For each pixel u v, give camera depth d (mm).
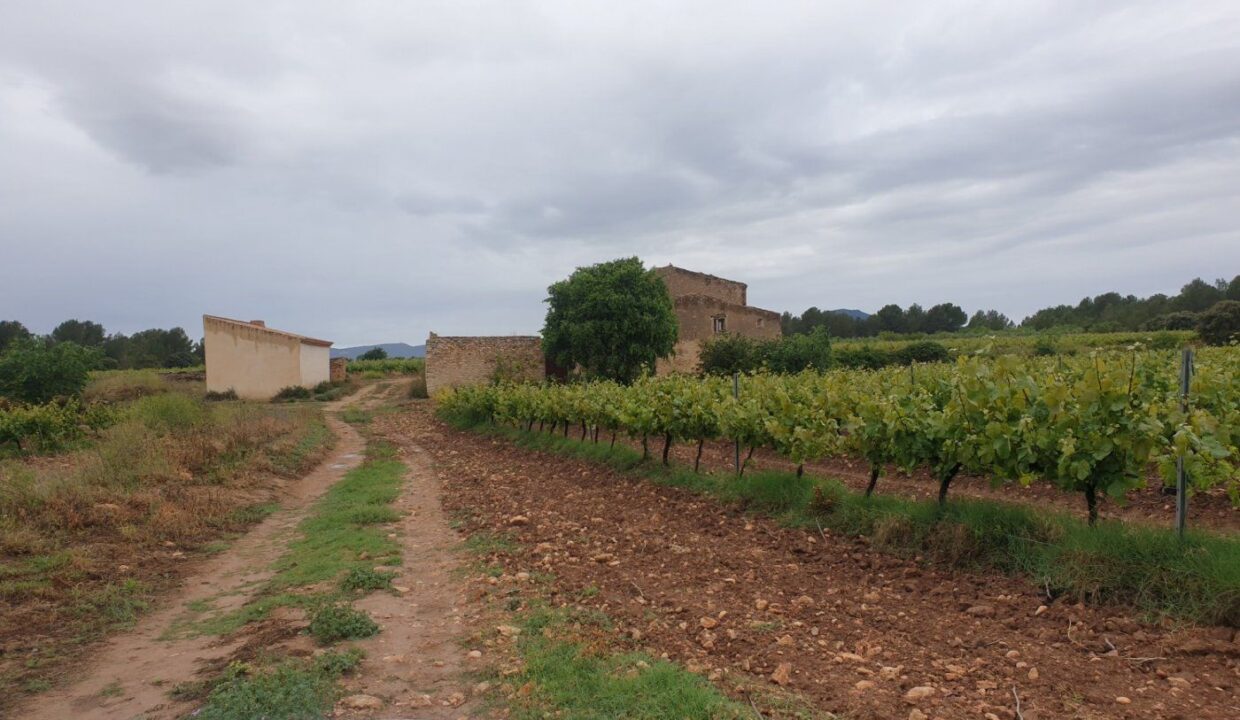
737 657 4492
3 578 6438
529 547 7801
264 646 4906
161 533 8367
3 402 18266
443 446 20375
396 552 7895
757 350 29078
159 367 65625
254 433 16297
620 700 3811
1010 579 5645
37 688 4430
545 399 17703
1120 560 5105
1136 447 5289
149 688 4371
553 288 30672
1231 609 4426
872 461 7691
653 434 12328
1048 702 3680
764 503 8703
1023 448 5910
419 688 4215
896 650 4508
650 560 6984
